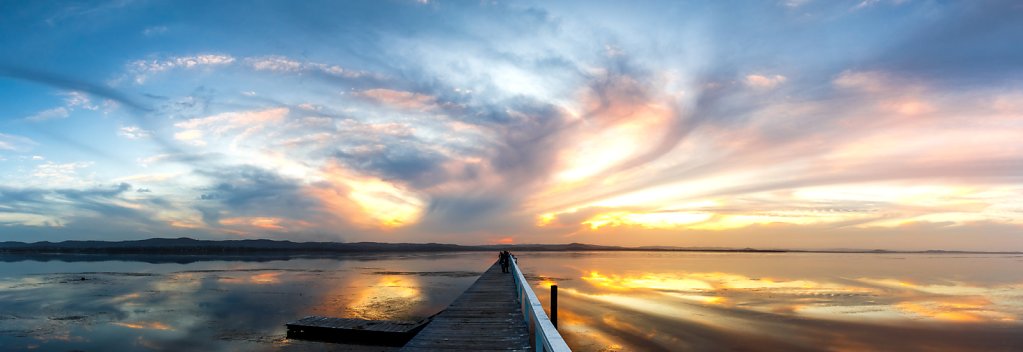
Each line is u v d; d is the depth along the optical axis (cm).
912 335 1609
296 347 1377
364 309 2094
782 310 2105
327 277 4031
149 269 5372
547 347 378
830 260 10019
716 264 7406
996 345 1484
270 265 6425
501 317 988
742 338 1531
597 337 1523
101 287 3152
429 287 3091
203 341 1484
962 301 2500
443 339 789
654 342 1464
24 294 2750
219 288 3044
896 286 3356
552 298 1010
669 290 2969
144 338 1540
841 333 1625
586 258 10844
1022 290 3162
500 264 2756
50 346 1456
